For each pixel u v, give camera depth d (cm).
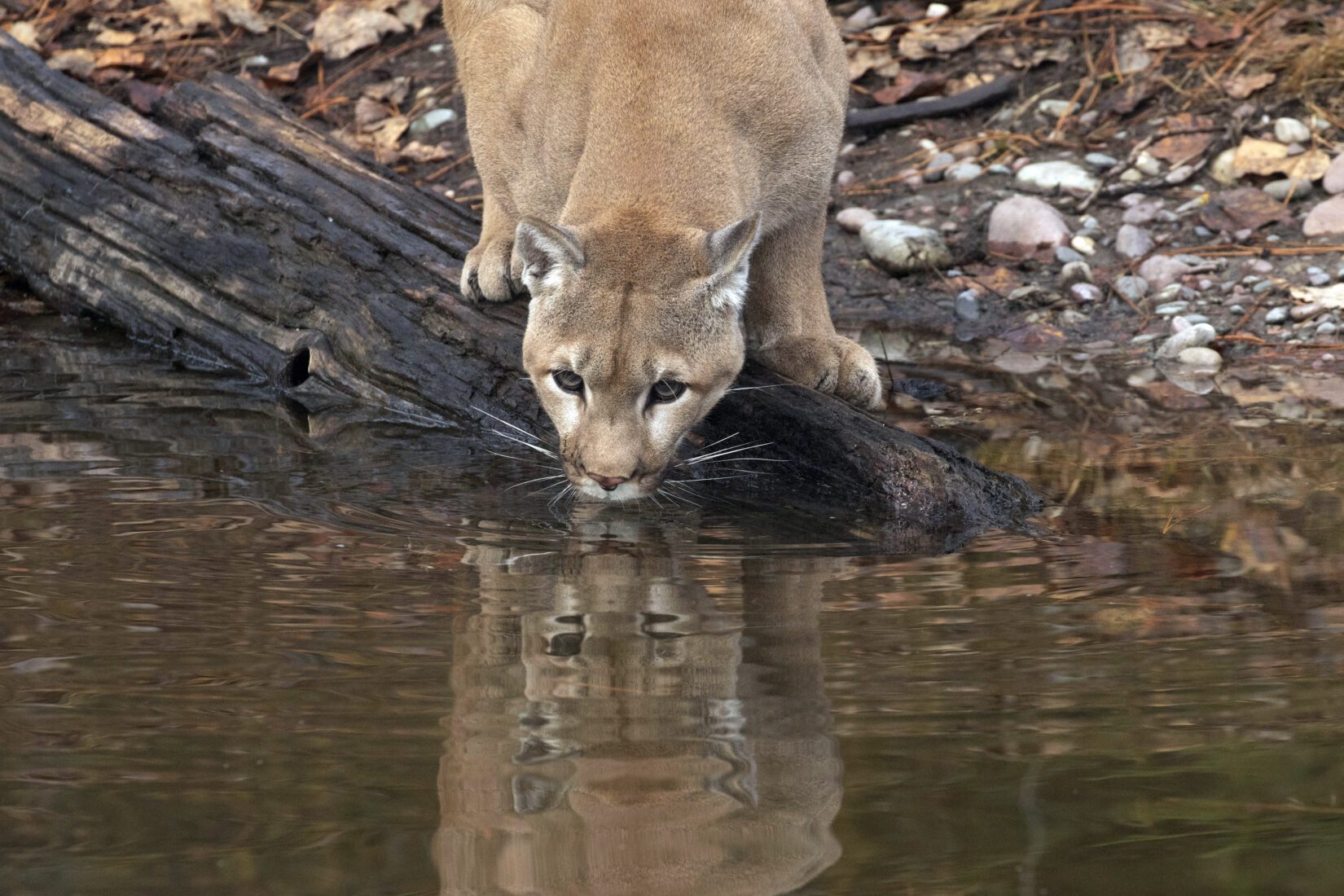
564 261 732
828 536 743
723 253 730
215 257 1087
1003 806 463
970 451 866
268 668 566
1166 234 1209
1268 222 1204
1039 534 734
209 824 452
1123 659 573
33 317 1196
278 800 468
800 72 847
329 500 791
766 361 911
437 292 973
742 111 818
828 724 519
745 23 830
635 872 432
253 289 1066
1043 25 1448
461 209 1054
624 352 729
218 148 1126
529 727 516
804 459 829
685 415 759
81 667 565
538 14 938
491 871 425
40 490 799
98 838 446
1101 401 962
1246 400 953
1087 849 440
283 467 852
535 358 761
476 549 717
